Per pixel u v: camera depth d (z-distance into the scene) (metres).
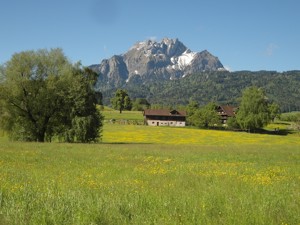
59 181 14.41
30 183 13.63
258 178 16.98
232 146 52.62
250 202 10.30
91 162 25.14
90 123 56.03
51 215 8.42
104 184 13.98
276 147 50.28
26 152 31.61
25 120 56.34
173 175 18.17
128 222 8.22
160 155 32.44
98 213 8.59
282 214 9.10
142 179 16.41
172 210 9.18
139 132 104.44
